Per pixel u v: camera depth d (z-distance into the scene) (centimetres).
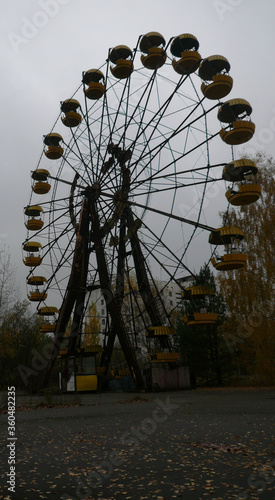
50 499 689
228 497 668
